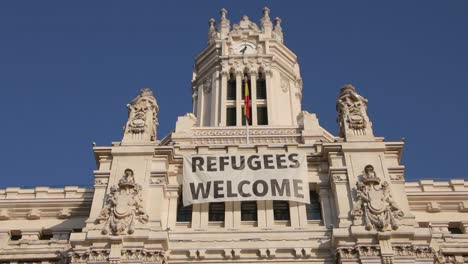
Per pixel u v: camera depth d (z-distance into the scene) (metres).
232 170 43.66
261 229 40.78
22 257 40.91
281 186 42.72
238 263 38.69
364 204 39.97
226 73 69.94
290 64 74.94
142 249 37.91
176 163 45.09
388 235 37.81
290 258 38.78
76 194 47.12
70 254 38.12
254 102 66.94
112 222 39.00
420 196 45.91
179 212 43.16
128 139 45.56
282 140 52.91
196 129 54.66
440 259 39.16
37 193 47.16
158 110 49.44
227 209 42.41
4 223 45.94
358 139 44.97
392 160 44.34
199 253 38.94
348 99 48.03
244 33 74.19
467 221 44.97
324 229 40.50
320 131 53.91
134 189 41.25
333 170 42.84
